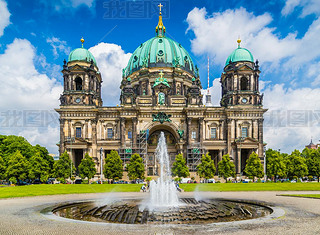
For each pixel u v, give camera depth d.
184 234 20.12
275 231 20.95
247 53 103.06
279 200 40.91
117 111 98.81
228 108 98.88
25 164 78.06
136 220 26.39
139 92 116.06
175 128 99.75
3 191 52.41
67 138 95.50
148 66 116.69
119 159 86.88
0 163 81.44
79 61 100.94
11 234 20.39
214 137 100.81
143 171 85.75
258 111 98.56
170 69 115.88
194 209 32.75
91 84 101.06
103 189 59.53
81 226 22.97
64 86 100.06
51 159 99.62
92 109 97.06
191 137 98.50
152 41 122.81
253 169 84.50
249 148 97.50
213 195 48.78
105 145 97.81
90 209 32.91
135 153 88.31
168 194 38.69
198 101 100.19
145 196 47.44
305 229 21.59
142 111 99.69
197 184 70.69
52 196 48.22
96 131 98.00
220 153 98.19
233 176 91.31
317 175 94.19
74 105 97.88
